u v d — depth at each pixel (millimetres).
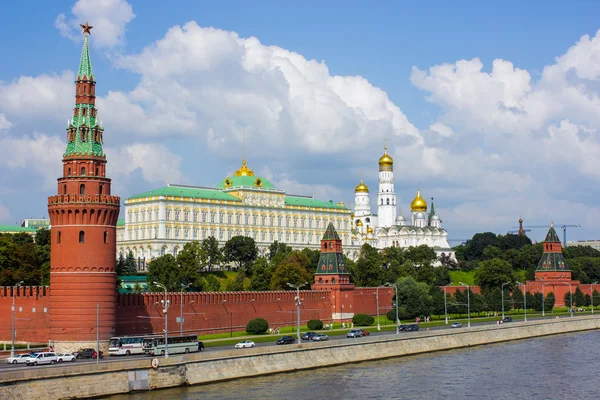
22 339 183125
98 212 169875
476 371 171875
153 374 144625
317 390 148500
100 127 176000
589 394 148625
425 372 170000
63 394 131125
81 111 174875
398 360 188250
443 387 153500
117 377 139375
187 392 143125
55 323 169125
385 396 144750
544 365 181000
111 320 171875
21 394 126000
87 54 176875
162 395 139750
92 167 172625
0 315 186375
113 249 173375
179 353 167625
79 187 171375
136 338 169375
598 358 192500
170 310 199875
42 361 151250
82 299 168375
